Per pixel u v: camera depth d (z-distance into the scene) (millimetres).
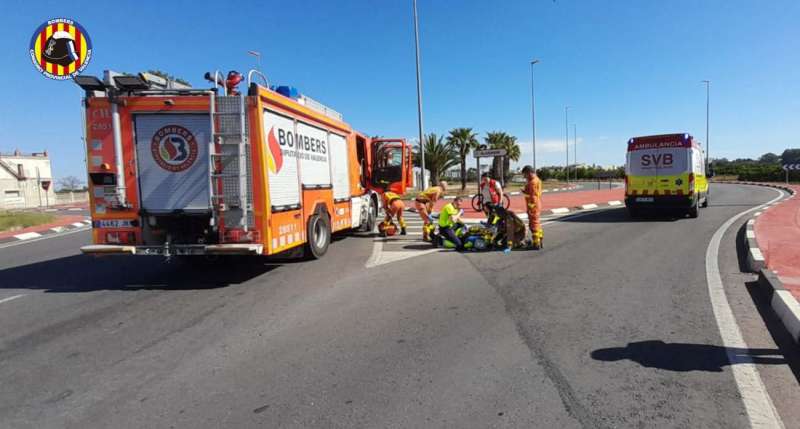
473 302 5777
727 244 9609
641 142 15094
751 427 2906
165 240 7238
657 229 12383
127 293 6766
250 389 3598
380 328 4898
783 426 2920
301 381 3707
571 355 4070
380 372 3830
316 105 9227
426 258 8953
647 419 3018
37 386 3756
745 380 3531
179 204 6914
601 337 4477
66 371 4031
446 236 9930
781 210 15648
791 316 4488
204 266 8734
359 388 3559
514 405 3240
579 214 17453
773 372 3668
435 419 3082
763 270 6184
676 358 3953
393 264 8398
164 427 3082
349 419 3113
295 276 7602
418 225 15000
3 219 19641
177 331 5000
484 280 6965
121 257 10023
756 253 7531
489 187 10070
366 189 12836
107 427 3111
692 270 7262
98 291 6926
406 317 5246
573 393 3391
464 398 3357
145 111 6789
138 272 8328
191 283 7309
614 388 3449
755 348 4141
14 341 4812
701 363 3850
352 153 11266
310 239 8570
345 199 10664
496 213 9844
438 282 6902
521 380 3613
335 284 6941
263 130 6824
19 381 3857
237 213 6754
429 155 38656
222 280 7465
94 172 6906
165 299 6363
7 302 6387
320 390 3547
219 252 6746
